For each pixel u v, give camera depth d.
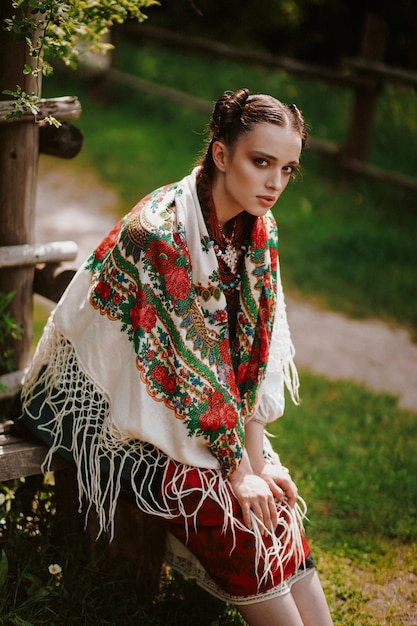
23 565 2.43
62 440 2.31
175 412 2.17
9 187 2.81
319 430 3.65
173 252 2.13
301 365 4.47
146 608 2.47
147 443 2.25
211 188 2.20
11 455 2.29
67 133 2.80
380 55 7.17
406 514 3.11
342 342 4.78
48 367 2.34
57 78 9.39
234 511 2.19
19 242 2.88
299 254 5.84
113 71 8.98
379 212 6.75
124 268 2.16
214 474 2.21
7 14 2.56
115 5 2.73
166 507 2.21
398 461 3.46
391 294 5.38
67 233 5.99
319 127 8.38
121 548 2.52
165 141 8.03
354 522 3.02
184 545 2.34
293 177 2.25
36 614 2.33
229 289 2.29
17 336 2.81
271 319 2.34
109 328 2.19
